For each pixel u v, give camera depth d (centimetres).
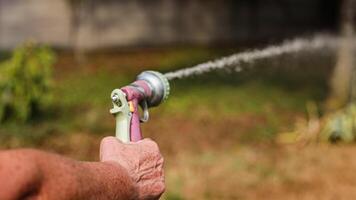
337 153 733
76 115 895
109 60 1449
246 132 826
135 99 153
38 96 851
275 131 816
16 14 1570
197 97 1024
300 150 749
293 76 1205
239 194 606
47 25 1581
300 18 1767
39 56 866
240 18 1725
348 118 776
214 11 1706
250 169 673
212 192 607
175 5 1681
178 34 1683
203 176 649
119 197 120
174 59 1460
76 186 107
